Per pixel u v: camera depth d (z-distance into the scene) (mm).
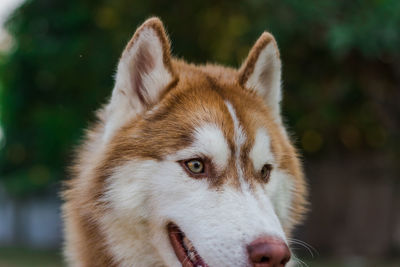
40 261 13891
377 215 14258
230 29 13422
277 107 4621
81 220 4004
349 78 12531
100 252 3920
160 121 3930
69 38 13867
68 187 4352
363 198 14500
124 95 4043
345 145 15633
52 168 17969
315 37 10828
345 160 14977
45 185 21000
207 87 4207
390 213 14055
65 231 4352
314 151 16031
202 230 3553
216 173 3752
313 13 9773
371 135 15672
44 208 22719
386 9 9664
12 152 21234
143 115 4035
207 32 13797
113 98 4047
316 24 10086
